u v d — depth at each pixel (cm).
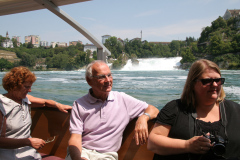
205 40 11519
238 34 9450
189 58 10162
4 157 169
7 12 345
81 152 161
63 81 2088
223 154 128
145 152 179
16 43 17812
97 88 168
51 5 309
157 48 16475
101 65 169
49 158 225
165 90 1195
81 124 171
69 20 346
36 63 12119
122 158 190
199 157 131
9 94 178
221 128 133
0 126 163
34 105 221
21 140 168
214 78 133
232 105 140
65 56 12369
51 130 230
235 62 8656
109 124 170
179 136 138
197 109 142
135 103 179
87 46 16425
